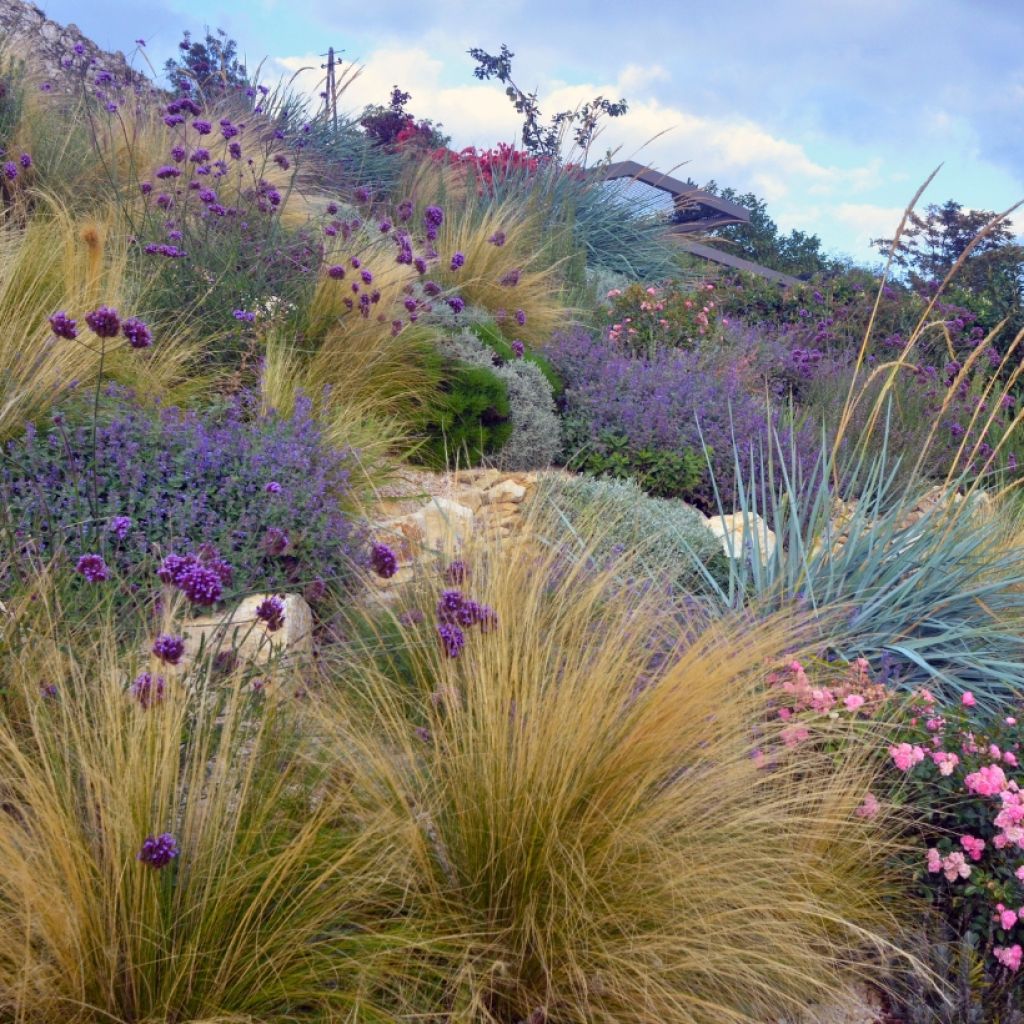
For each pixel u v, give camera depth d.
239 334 6.00
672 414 7.00
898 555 5.04
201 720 2.72
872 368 9.06
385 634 3.83
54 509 3.88
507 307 8.40
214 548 3.10
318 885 2.48
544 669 3.10
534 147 13.87
